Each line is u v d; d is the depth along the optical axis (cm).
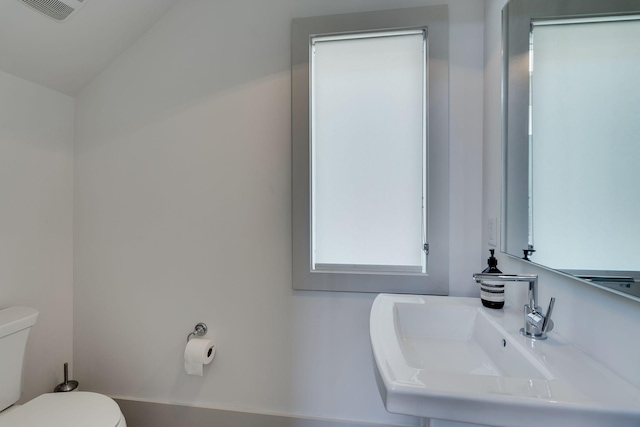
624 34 56
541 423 51
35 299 137
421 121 129
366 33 129
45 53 127
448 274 126
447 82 123
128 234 148
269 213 138
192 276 144
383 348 72
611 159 59
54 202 144
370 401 133
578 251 68
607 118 60
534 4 86
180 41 142
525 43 91
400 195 132
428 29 124
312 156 135
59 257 147
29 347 135
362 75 132
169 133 144
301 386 137
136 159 147
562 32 75
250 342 140
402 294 124
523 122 92
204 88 141
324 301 135
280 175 137
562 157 74
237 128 139
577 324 71
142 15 136
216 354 143
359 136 133
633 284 54
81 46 132
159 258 146
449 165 126
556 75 76
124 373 150
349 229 135
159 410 146
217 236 142
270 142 137
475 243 125
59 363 147
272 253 138
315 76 135
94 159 150
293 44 132
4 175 125
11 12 108
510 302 105
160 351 147
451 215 127
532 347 71
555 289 79
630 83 54
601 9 62
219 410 142
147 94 145
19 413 103
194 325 144
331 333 135
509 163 100
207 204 142
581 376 59
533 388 55
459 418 53
